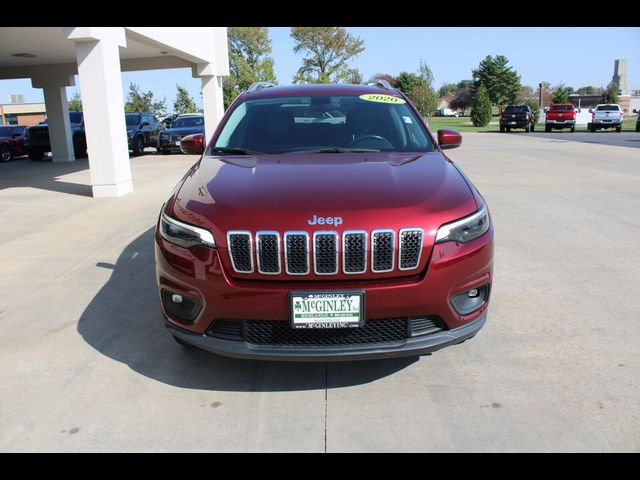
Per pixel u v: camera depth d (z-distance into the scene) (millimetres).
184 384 3002
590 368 3053
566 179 9719
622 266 4809
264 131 3838
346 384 2959
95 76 8984
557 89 71562
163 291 2883
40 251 5781
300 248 2553
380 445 2438
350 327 2580
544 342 3383
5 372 3170
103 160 9188
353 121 3908
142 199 8977
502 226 6289
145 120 21688
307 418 2652
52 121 18031
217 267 2607
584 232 5980
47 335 3668
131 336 3631
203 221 2684
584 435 2467
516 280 4484
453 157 14172
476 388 2877
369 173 3047
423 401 2771
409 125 3936
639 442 2414
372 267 2566
